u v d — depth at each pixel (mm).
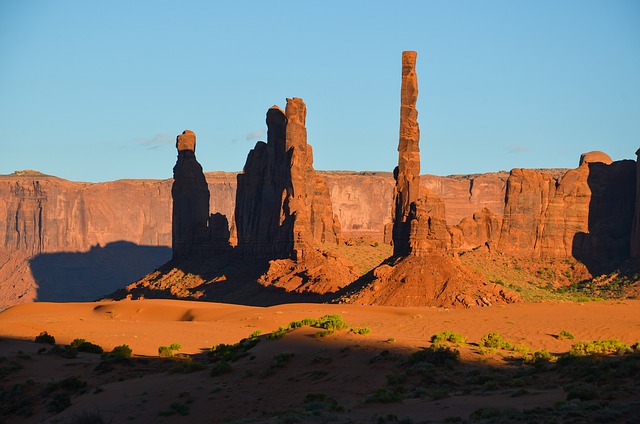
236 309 178000
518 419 67062
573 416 66500
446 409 73562
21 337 139625
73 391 98375
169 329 145875
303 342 102125
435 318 135375
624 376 81125
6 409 96500
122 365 110562
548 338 114500
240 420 77375
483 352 97500
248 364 97375
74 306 198250
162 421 82500
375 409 76438
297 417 73250
